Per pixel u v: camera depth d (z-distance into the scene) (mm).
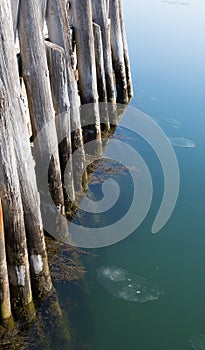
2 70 3000
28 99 3848
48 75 3889
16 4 3469
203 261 4492
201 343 3633
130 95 8188
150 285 4121
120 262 4293
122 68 7566
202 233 4871
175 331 3715
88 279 3984
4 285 3131
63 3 4387
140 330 3676
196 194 5520
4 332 3223
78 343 3395
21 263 3277
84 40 5395
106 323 3678
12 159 3057
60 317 3508
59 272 3904
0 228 3002
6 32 2990
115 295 3945
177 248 4617
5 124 2959
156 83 9008
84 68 5543
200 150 6535
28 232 3416
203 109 7945
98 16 6199
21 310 3361
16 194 3129
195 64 10227
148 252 4480
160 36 12195
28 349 3207
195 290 4145
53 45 4234
